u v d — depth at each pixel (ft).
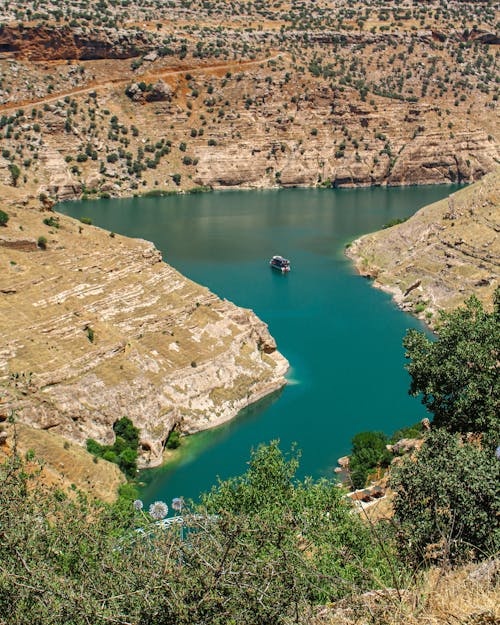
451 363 150.92
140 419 239.30
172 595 67.92
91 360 243.81
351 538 102.53
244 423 263.49
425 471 108.88
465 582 72.79
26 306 248.32
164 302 288.51
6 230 269.44
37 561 81.76
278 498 129.80
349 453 238.89
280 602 69.00
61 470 196.24
